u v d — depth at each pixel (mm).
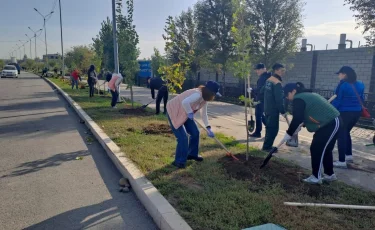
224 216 3033
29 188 4078
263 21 16109
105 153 5762
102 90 18219
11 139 6758
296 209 3232
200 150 5551
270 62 16609
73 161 5258
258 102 7133
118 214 3408
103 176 4574
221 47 18219
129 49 11055
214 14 17828
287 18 15922
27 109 11484
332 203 3461
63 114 10383
